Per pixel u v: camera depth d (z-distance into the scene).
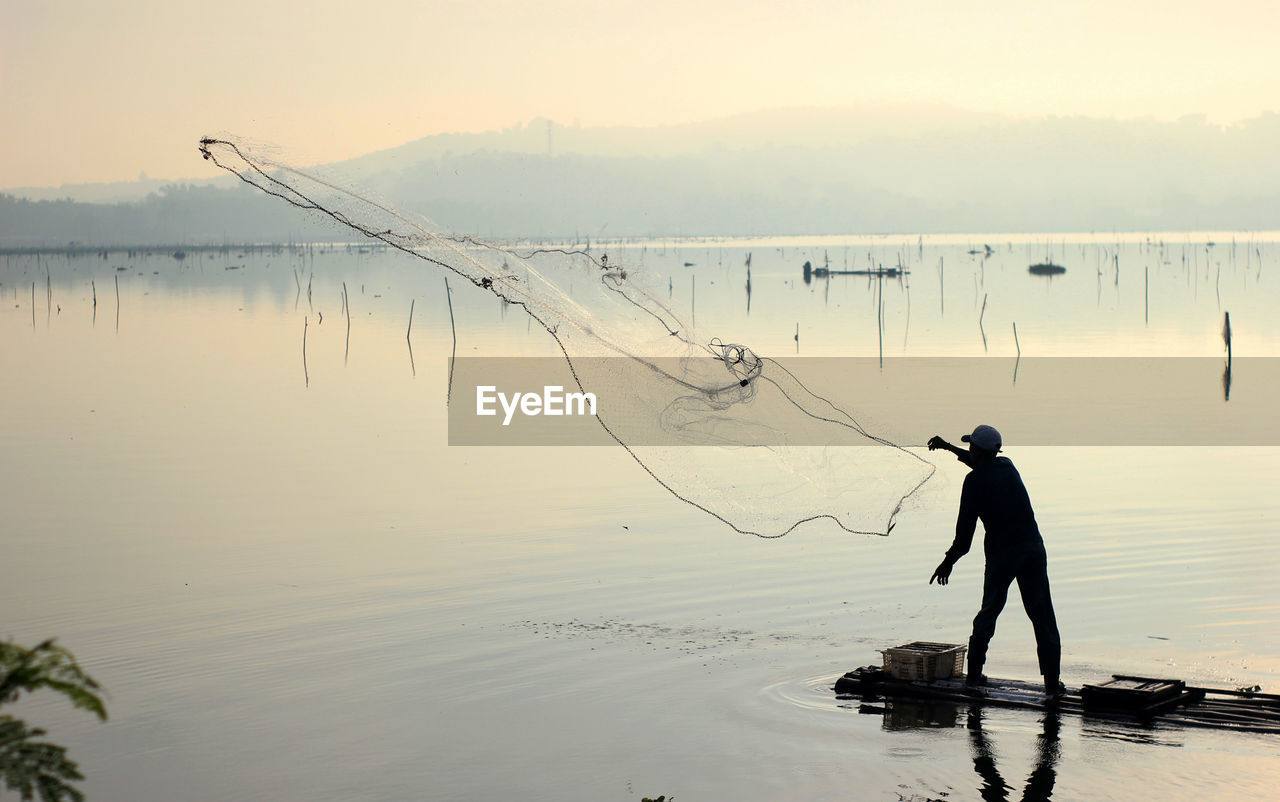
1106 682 12.18
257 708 12.34
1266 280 134.62
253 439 34.88
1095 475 26.61
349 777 10.58
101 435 36.06
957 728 11.31
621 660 13.67
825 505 12.27
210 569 18.81
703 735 11.35
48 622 15.84
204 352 66.25
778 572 17.78
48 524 22.84
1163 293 115.00
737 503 12.08
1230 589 16.11
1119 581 16.72
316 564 19.03
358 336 76.25
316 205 9.76
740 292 124.94
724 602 16.12
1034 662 13.27
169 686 13.09
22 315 96.94
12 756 6.20
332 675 13.38
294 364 59.38
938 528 20.66
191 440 34.81
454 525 22.05
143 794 10.29
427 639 14.68
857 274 157.25
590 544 20.08
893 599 16.16
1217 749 10.62
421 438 34.50
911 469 12.84
